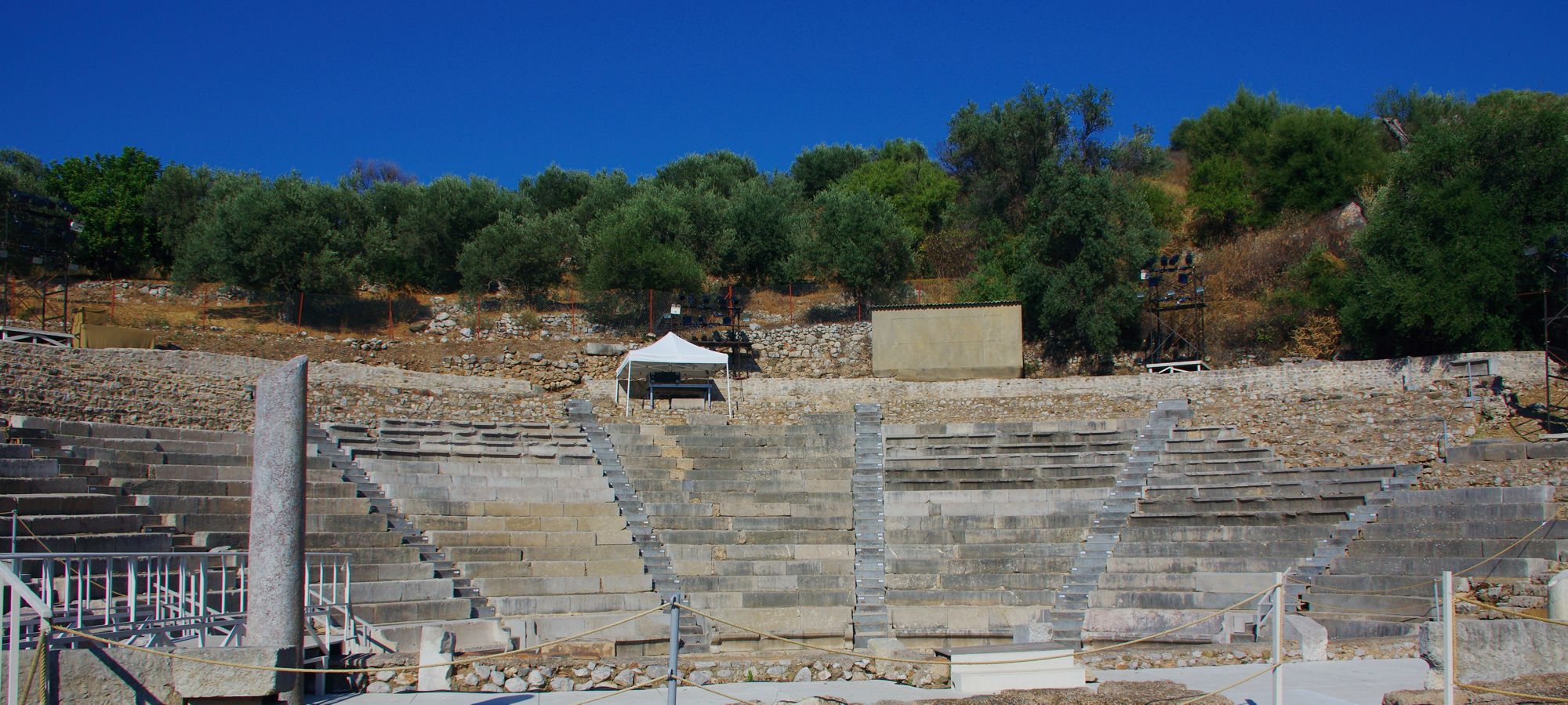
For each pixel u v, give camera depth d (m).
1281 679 11.33
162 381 26.36
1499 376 28.42
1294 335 35.56
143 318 34.62
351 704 12.56
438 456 27.22
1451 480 24.23
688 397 34.72
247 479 20.86
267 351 32.59
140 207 45.50
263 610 12.16
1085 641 19.38
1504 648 12.29
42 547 14.66
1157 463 27.80
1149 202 48.38
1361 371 30.23
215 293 38.16
